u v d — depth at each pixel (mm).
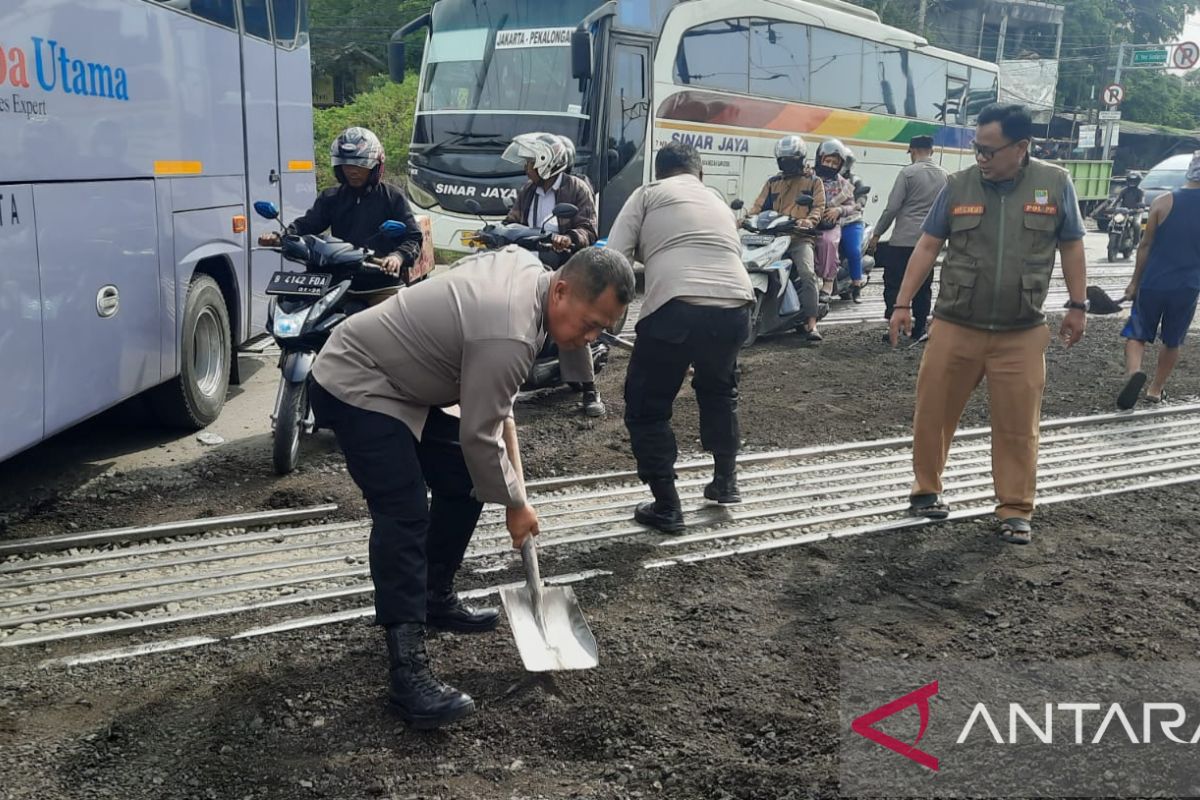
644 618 4016
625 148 12117
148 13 5711
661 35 12492
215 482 5625
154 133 5789
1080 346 10016
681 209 4734
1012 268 4703
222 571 4469
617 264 3051
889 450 6480
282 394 5699
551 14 11805
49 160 4660
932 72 18531
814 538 4891
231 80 7078
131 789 2928
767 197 9805
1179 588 4352
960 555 4719
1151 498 5586
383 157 6152
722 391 5031
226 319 7039
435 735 3193
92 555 4637
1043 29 50688
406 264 6078
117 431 6672
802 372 8492
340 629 3914
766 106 14594
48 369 4688
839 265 12094
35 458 6059
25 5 4441
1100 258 19328
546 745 3162
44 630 3922
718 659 3670
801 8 15000
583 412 7062
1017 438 4863
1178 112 57312
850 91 16422
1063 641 3838
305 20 8812
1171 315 7449
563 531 4965
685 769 3016
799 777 2959
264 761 3062
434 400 3271
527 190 6926
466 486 3625
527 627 3453
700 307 4605
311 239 5824
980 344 4828
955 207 4812
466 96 12102
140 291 5625
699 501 5398
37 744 3154
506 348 2996
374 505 3271
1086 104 53656
